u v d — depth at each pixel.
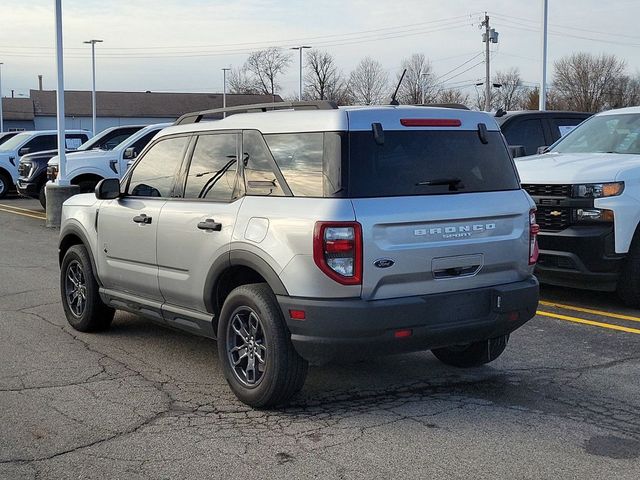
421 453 4.34
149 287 6.00
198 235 5.38
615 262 7.69
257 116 5.29
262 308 4.84
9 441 4.50
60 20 14.95
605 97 70.75
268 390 4.87
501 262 5.10
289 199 4.82
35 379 5.68
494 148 5.32
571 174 7.85
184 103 84.12
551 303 8.29
